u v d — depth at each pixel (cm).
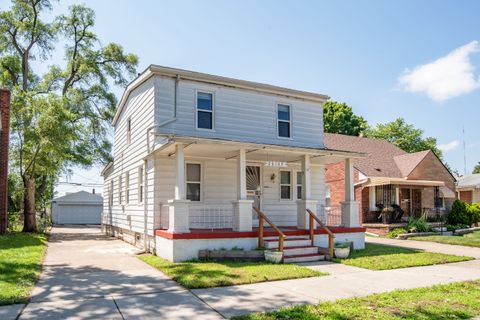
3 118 1872
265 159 1517
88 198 4331
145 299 696
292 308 627
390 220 2208
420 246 1556
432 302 663
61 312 613
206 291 758
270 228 1374
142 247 1434
